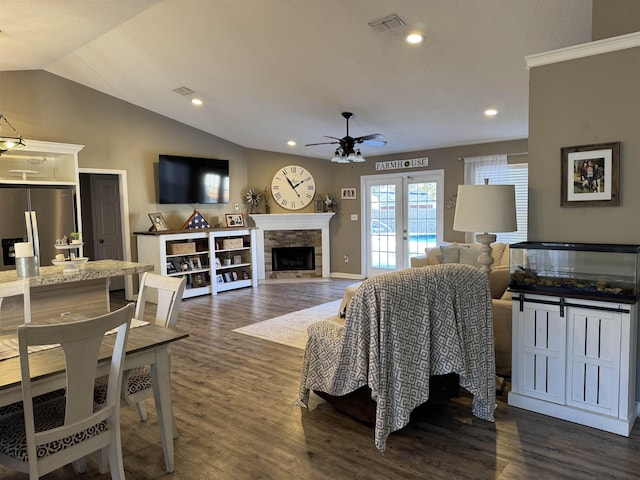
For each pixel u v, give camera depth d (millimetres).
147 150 6879
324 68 4645
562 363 2795
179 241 7086
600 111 2738
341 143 5668
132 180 6727
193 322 5355
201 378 3582
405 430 2713
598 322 2646
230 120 6859
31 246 3189
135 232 6730
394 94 5145
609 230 2773
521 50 3896
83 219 7316
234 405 3092
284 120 6566
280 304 6344
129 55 4988
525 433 2646
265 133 7344
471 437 2613
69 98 6012
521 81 4566
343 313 3797
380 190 8359
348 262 8852
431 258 6469
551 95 2912
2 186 5215
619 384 2590
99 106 6316
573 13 3275
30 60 5113
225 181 7750
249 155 8320
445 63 4285
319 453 2473
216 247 7398
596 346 2660
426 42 3924
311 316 5590
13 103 5535
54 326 1632
